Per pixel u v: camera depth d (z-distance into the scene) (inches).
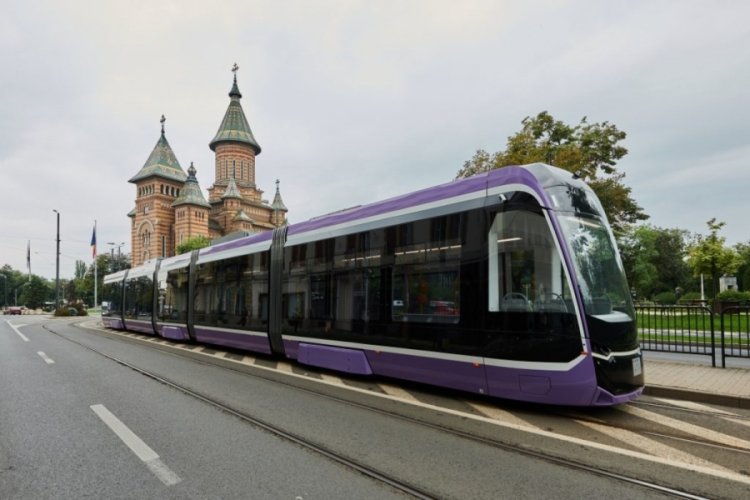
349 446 197.8
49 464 179.2
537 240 244.2
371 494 150.9
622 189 752.3
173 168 3137.3
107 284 1024.9
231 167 3270.2
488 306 255.8
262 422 234.7
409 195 319.6
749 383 303.1
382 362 317.4
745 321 446.9
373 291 329.7
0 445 201.9
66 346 611.8
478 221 268.5
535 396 234.5
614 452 188.7
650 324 450.6
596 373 222.7
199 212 2923.2
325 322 369.4
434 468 172.7
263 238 466.3
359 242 347.3
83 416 247.9
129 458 184.9
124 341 682.8
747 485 156.5
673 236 2623.0
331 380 349.7
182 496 150.2
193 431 220.2
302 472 169.6
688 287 2581.2
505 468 172.4
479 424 229.1
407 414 249.1
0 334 839.1
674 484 157.5
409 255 306.3
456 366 268.7
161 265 717.3
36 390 316.5
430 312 287.4
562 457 183.3
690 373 339.6
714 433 214.5
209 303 549.6
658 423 230.7
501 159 796.0
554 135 789.9
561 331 229.1
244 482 160.9
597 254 253.9
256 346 457.1
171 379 354.9
